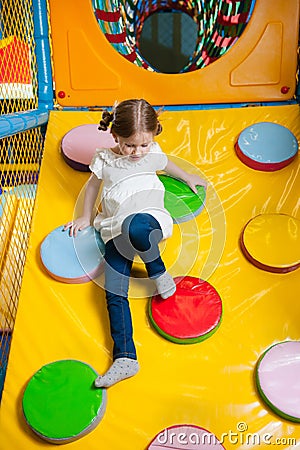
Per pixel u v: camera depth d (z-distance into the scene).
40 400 1.10
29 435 1.08
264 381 1.12
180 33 2.97
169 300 1.26
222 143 1.68
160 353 1.20
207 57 2.04
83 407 1.09
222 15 1.97
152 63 3.06
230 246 1.41
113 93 1.87
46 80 1.86
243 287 1.32
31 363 1.20
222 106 1.85
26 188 1.95
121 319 1.20
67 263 1.34
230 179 1.58
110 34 1.93
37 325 1.26
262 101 1.84
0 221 1.82
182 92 1.85
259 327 1.24
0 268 1.70
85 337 1.24
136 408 1.12
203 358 1.19
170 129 1.72
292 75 1.82
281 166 1.59
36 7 1.80
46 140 1.71
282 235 1.39
